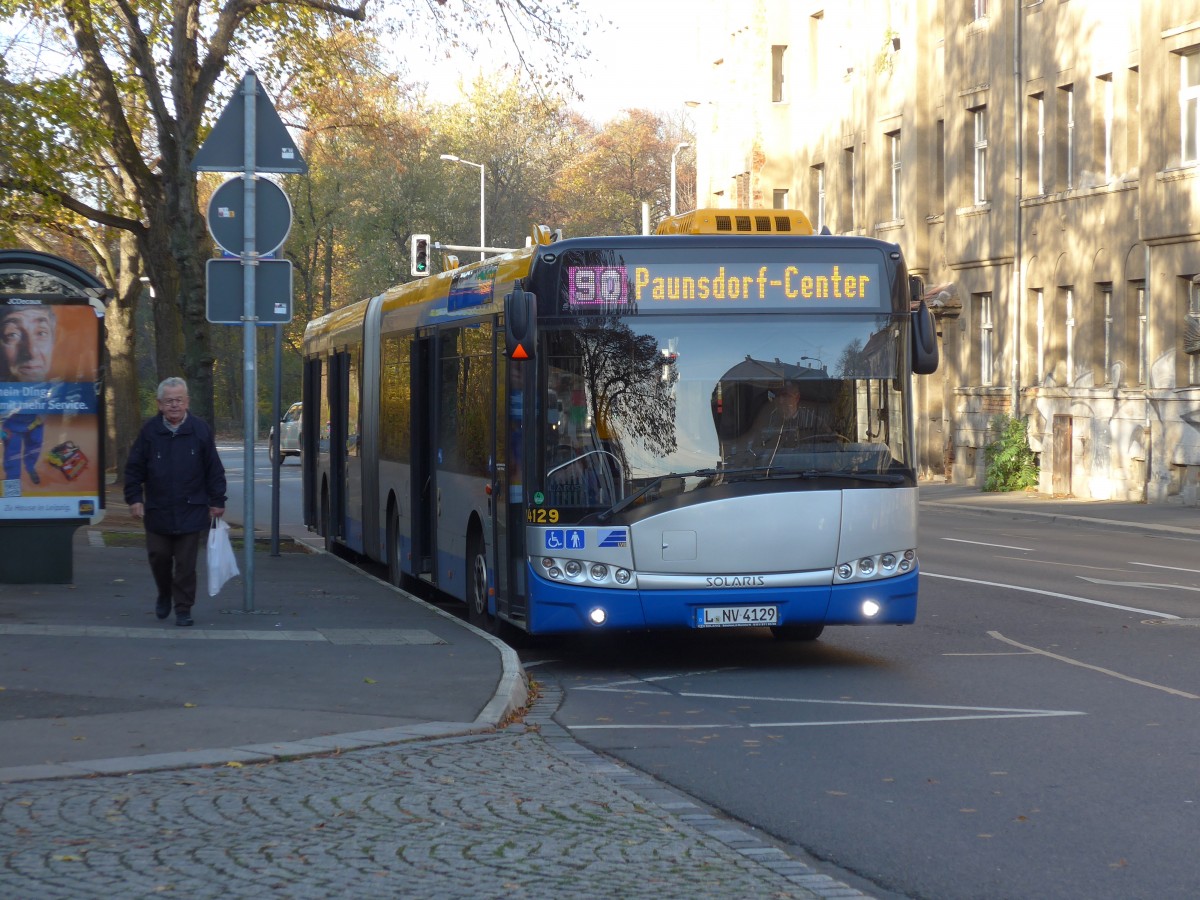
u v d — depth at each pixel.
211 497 12.75
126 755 7.97
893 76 46.56
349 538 19.72
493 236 78.00
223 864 5.98
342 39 27.09
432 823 6.70
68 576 15.25
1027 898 5.84
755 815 7.14
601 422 11.40
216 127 13.16
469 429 13.58
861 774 8.02
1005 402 40.62
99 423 15.13
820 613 11.45
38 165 25.70
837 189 50.78
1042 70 38.91
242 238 13.24
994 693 10.50
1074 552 22.86
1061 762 8.25
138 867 5.93
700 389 11.46
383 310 17.88
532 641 13.43
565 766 8.05
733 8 57.12
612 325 11.47
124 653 11.15
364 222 72.38
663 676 11.55
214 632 12.30
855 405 11.61
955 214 42.81
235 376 87.00
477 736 8.85
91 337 15.08
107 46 25.59
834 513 11.48
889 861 6.35
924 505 36.62
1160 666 11.59
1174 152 33.44
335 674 10.52
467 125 77.44
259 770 7.76
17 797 7.05
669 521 11.33
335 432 20.80
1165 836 6.70
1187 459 33.16
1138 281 35.28
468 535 13.56
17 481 15.06
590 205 91.81
